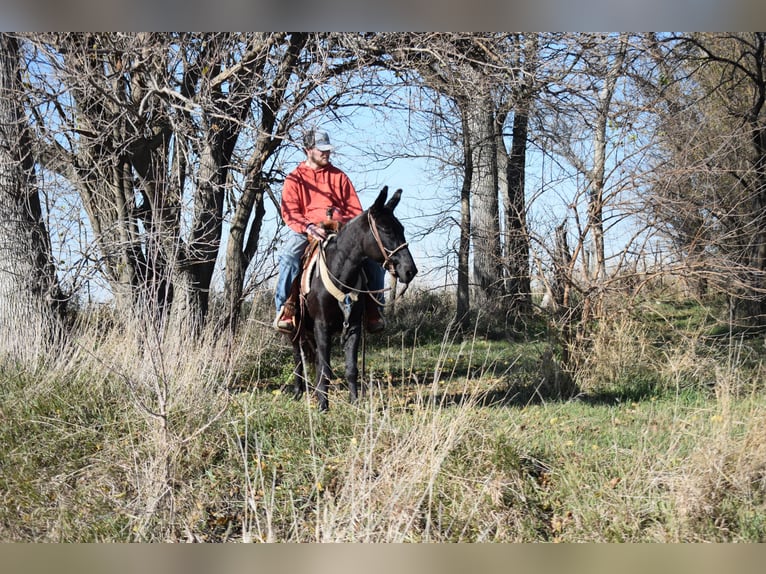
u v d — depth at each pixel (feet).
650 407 26.78
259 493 18.25
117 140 32.42
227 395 21.59
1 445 20.31
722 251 34.91
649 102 38.24
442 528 16.38
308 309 25.03
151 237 24.86
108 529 16.47
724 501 16.62
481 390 30.37
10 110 31.35
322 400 23.65
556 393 30.91
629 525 16.16
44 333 29.96
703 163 31.94
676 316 41.81
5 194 31.19
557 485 18.47
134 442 20.74
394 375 36.83
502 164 57.88
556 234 33.12
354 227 23.80
